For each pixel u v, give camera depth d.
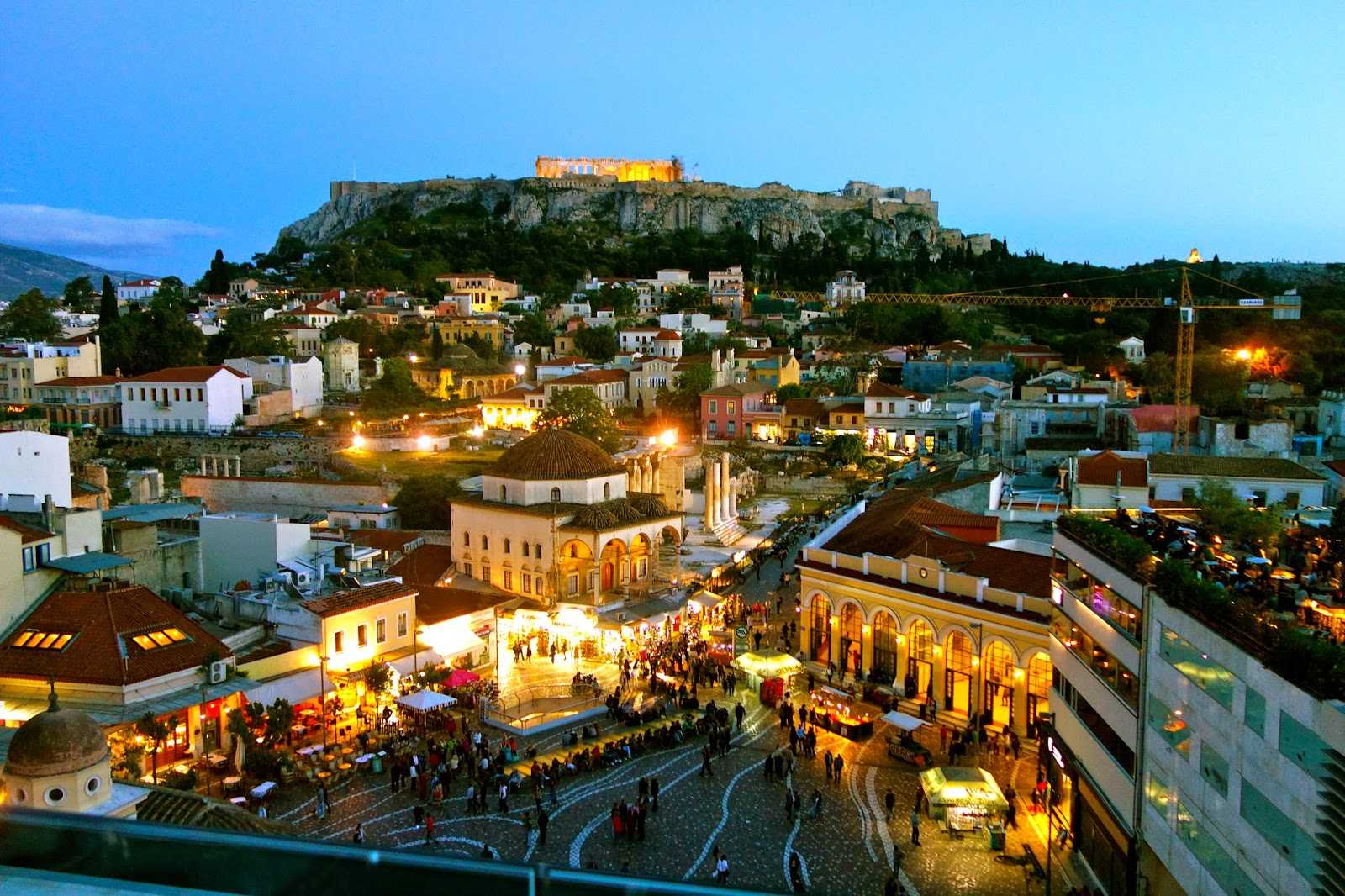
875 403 165.75
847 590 71.31
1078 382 162.50
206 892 7.60
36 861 7.92
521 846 46.41
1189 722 36.38
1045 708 58.16
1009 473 117.81
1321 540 53.56
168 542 76.19
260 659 59.41
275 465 153.25
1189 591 36.94
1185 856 36.44
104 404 165.25
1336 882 27.11
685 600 83.56
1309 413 129.88
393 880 7.45
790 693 68.56
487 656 75.62
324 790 50.47
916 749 57.78
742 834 48.50
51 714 32.53
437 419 179.25
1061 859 47.09
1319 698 28.16
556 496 88.19
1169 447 120.50
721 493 121.25
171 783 48.75
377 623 66.50
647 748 59.28
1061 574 53.00
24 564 58.91
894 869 45.09
